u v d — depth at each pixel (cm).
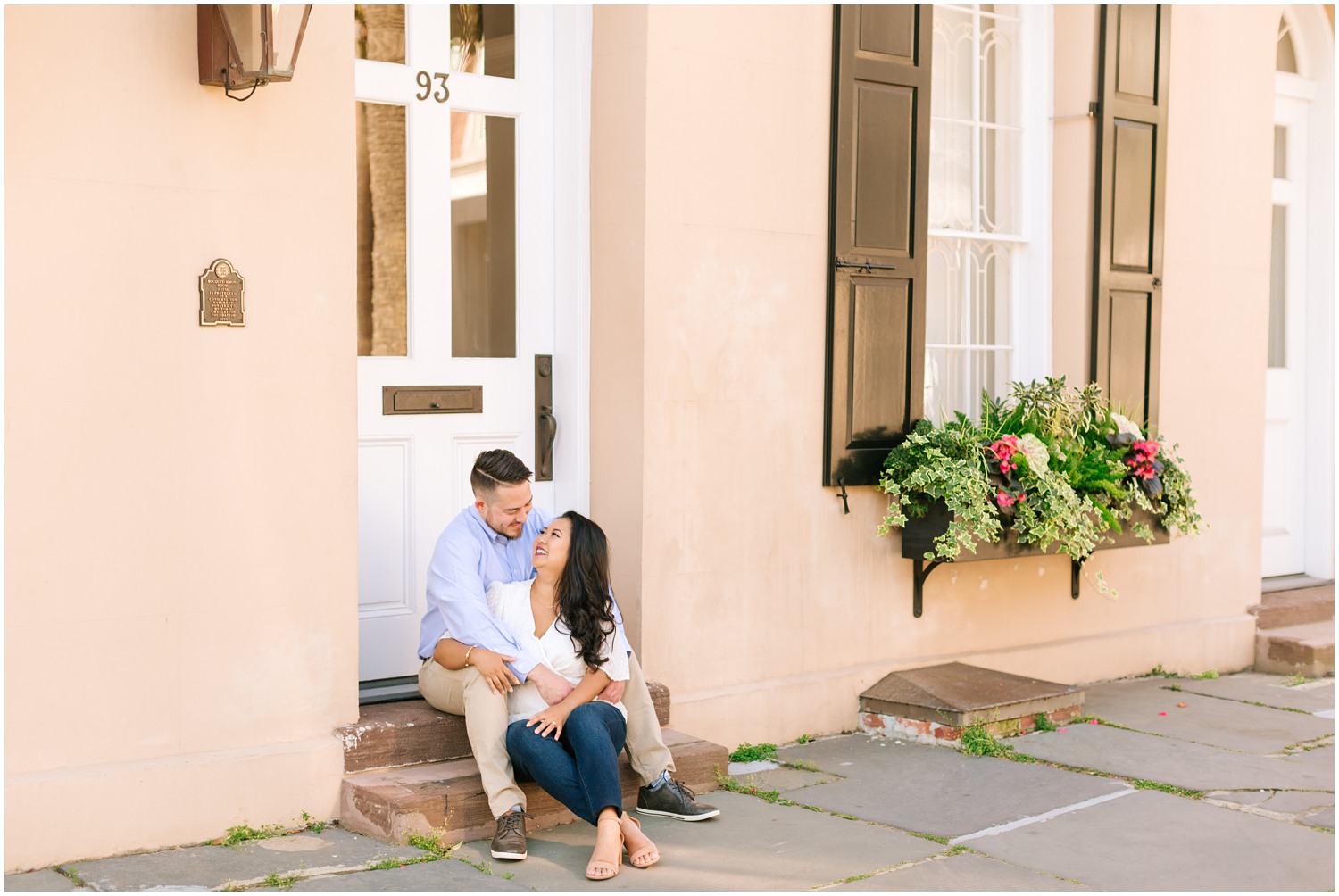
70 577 357
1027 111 618
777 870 366
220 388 379
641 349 464
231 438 382
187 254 372
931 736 506
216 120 376
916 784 454
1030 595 594
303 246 392
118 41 360
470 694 391
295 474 393
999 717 512
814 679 514
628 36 466
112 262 361
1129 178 612
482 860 371
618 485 475
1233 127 661
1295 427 741
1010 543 541
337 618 403
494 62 485
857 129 518
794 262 506
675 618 476
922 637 555
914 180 536
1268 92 676
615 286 473
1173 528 595
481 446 481
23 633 350
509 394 486
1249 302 673
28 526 350
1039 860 378
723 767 448
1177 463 623
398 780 396
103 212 359
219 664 382
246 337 383
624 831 370
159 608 371
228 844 375
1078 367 613
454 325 478
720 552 488
